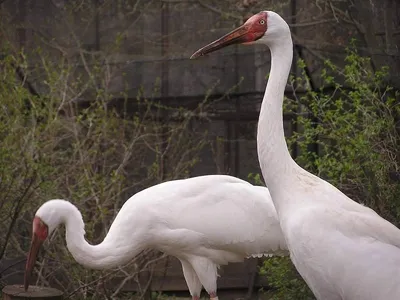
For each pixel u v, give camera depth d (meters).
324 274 8.09
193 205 10.52
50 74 13.14
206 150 14.29
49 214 10.20
